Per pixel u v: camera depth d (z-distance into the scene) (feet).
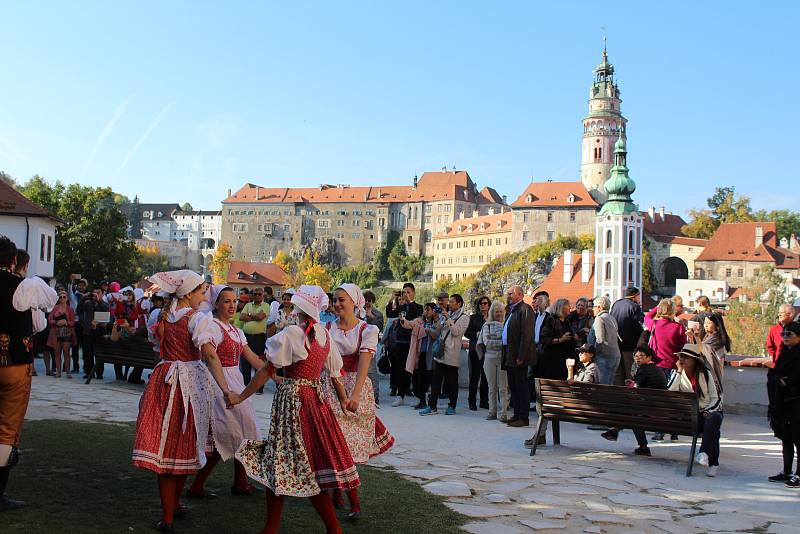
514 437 42.37
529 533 23.98
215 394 26.23
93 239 234.58
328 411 22.31
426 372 53.98
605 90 559.79
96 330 60.18
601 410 36.83
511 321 45.80
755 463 36.99
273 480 21.18
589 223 542.16
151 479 27.71
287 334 21.90
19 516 22.13
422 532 23.17
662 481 32.53
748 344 237.86
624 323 49.37
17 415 24.26
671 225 527.81
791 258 442.09
